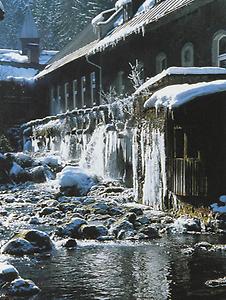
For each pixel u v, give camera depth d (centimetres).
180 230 1086
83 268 784
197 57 2062
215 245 933
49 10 7338
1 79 4116
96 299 630
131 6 2805
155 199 1363
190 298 623
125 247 942
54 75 3847
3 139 3425
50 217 1340
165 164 1284
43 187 2091
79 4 6141
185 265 786
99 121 2216
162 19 2078
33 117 4175
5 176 2277
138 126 1486
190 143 1182
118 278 721
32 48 4675
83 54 3048
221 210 1105
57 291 666
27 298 639
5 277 698
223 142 1155
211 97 1164
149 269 767
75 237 1051
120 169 1934
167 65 2267
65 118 2723
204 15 2017
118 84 2797
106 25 3083
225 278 708
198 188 1156
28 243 906
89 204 1485
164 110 1273
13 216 1359
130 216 1170
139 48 2520
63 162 2456
